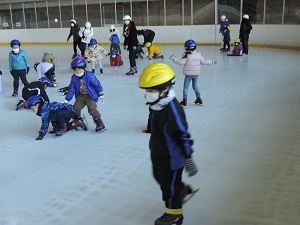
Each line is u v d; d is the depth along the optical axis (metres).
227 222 2.05
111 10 16.84
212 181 2.57
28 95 4.06
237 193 2.38
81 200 2.37
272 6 12.91
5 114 4.75
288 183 2.51
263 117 4.14
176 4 15.37
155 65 1.72
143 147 3.31
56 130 3.73
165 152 1.82
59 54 13.25
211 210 2.18
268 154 3.04
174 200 1.92
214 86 6.09
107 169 2.85
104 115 4.46
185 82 4.66
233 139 3.43
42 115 3.60
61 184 2.61
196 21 15.14
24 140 3.65
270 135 3.52
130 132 3.77
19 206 2.32
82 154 3.20
